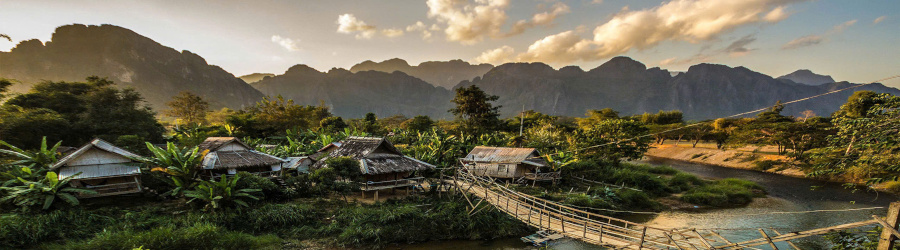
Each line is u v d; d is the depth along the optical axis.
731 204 30.48
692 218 26.52
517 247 20.75
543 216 18.20
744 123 54.53
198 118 74.81
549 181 33.62
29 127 27.84
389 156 27.69
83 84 41.00
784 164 44.28
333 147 38.12
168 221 18.94
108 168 21.19
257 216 20.45
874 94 34.47
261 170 28.17
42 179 19.00
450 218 22.55
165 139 42.56
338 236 20.09
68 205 18.52
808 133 40.75
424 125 70.31
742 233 22.81
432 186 27.84
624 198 29.47
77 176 19.88
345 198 24.41
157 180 23.58
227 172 25.58
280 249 18.42
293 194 24.23
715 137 62.50
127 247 15.96
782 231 23.14
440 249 20.30
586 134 44.59
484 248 20.58
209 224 18.44
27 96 34.97
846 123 11.53
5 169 20.44
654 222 25.50
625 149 40.56
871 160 10.38
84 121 32.72
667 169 44.34
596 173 36.84
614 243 13.64
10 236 15.23
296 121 59.47
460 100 63.09
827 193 33.53
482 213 23.20
